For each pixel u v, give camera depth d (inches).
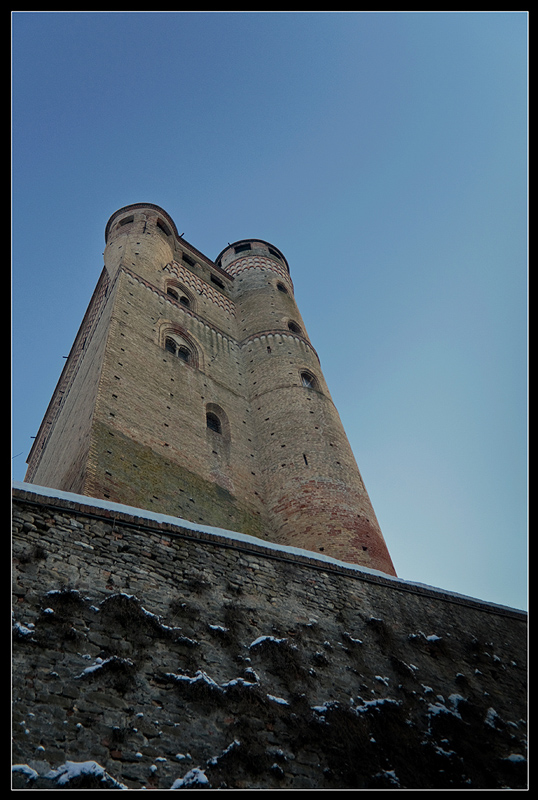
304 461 826.8
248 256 1521.9
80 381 894.4
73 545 366.3
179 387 852.0
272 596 432.1
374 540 709.9
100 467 581.0
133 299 956.0
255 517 751.1
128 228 1182.3
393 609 494.3
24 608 311.7
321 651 408.2
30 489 382.6
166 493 637.9
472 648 497.4
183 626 361.4
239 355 1123.3
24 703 272.4
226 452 824.9
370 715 372.8
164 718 303.6
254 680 353.1
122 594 352.5
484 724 412.8
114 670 309.1
